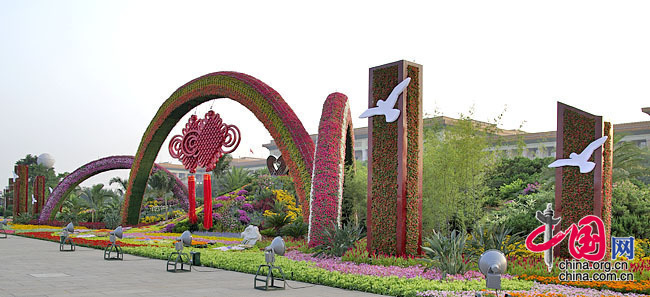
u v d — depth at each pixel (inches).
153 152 1585.9
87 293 418.0
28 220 2081.7
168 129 1507.1
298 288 449.7
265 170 2295.8
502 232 562.3
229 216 1411.2
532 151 2374.5
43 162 3567.9
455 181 797.2
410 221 601.6
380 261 565.0
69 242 971.3
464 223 816.3
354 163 1144.8
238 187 1841.8
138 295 409.1
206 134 1421.0
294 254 692.7
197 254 631.8
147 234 1364.4
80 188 2427.4
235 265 582.2
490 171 879.1
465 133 804.6
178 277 523.2
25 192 2294.5
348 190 1065.5
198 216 1509.6
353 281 450.3
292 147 999.6
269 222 1144.8
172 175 1993.1
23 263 662.5
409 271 494.6
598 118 580.4
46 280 497.7
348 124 1043.9
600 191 570.6
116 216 1715.1
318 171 796.6
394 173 608.1
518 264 516.7
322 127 839.7
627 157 892.0
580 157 578.6
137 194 1652.3
